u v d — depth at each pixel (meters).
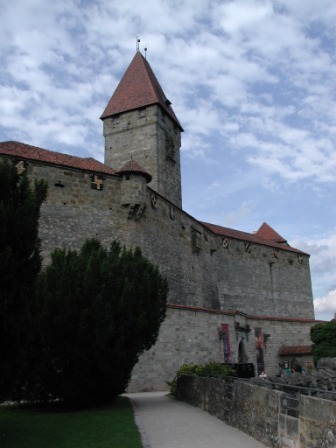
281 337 47.91
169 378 32.06
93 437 13.90
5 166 14.26
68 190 35.78
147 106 61.78
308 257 77.75
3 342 13.34
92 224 36.25
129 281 21.77
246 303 63.00
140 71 66.31
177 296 45.09
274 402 12.12
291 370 45.06
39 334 19.95
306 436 10.15
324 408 9.54
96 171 37.56
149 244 40.50
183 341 34.31
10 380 13.68
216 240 60.75
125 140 62.09
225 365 30.33
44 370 20.12
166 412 19.19
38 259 14.22
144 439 13.42
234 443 12.68
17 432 14.70
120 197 38.34
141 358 30.45
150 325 22.42
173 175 64.06
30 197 14.40
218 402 17.38
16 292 13.55
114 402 22.48
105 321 19.86
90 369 20.38
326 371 30.00
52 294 20.09
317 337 48.38
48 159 35.72
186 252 49.00
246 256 65.44
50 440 13.59
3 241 13.37
